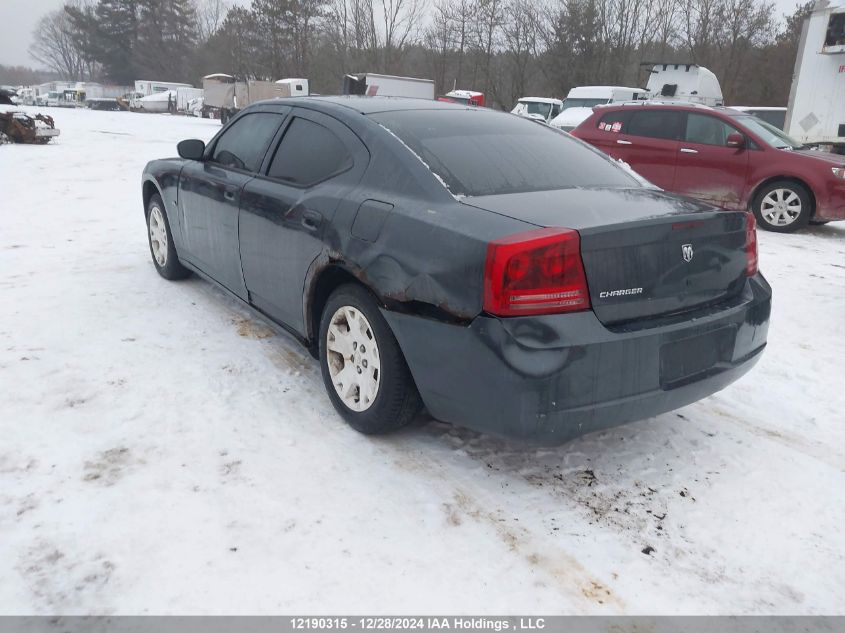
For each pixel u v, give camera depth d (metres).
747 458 3.06
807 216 8.27
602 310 2.45
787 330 4.80
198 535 2.40
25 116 16.16
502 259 2.34
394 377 2.83
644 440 3.19
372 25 51.12
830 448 3.18
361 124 3.24
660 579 2.30
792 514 2.67
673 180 9.11
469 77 49.59
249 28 54.00
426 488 2.73
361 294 2.91
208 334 4.23
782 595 2.25
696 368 2.70
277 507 2.57
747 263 2.94
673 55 44.22
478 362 2.44
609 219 2.54
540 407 2.37
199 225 4.39
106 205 8.79
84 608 2.08
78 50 85.19
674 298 2.63
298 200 3.31
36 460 2.81
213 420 3.19
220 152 4.34
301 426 3.17
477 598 2.18
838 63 11.56
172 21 82.31
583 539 2.47
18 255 6.02
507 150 3.22
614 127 9.54
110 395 3.38
